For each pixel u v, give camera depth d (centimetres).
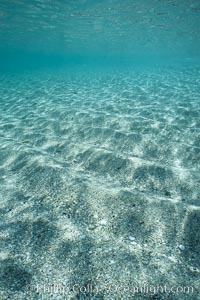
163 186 427
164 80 1862
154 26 2370
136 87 1563
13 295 220
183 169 488
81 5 1584
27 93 1534
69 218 338
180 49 5753
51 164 498
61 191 404
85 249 276
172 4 1526
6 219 340
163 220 327
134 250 277
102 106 1041
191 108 939
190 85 1553
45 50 6756
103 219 334
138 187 427
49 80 2248
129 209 352
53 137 696
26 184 437
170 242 290
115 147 619
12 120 900
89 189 404
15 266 252
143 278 237
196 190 410
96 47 5547
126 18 1991
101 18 2016
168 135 673
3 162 535
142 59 14175
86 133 718
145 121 795
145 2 1475
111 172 483
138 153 580
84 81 2047
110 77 2292
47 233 304
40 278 238
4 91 1658
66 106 1079
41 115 943
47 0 1489
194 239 294
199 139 639
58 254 268
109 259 261
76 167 512
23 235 302
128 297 218
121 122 795
